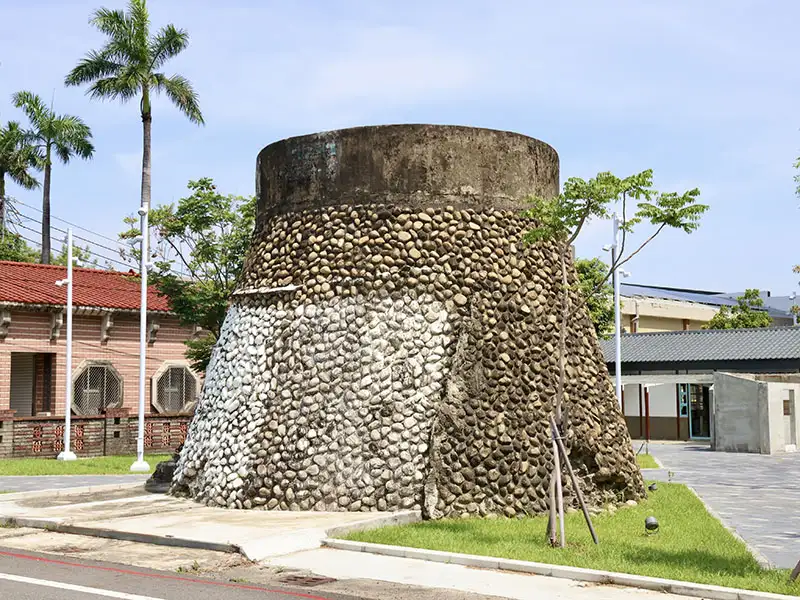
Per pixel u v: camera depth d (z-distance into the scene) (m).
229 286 32.81
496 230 17.72
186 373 38.81
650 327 61.44
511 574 10.71
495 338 16.88
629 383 45.84
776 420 36.09
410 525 14.64
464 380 16.41
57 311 34.19
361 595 9.62
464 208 17.62
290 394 16.89
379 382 16.48
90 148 56.12
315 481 16.06
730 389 37.34
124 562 11.66
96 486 20.69
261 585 10.16
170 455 33.16
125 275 41.25
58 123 55.12
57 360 34.59
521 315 17.31
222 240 32.56
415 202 17.50
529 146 18.59
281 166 18.73
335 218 17.77
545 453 16.42
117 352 36.56
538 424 16.59
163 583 10.26
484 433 16.16
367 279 17.12
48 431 31.77
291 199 18.44
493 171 18.00
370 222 17.48
